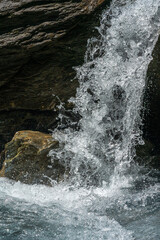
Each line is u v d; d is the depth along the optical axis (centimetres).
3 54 526
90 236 355
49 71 557
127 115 562
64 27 514
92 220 393
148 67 534
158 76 538
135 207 426
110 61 542
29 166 513
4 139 621
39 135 541
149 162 566
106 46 537
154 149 584
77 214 410
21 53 527
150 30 520
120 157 547
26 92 580
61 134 543
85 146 536
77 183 507
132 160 561
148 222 381
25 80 566
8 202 441
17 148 527
